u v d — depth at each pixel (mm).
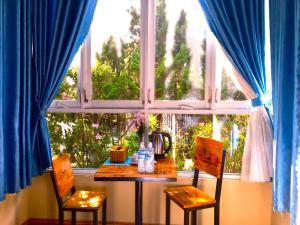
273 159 2375
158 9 2779
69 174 2410
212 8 2504
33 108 2537
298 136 1905
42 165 2598
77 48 2668
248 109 2717
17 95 2236
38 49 2514
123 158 2408
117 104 2842
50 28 2564
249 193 2705
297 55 1900
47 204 2842
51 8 2584
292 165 1961
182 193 2416
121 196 2814
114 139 2861
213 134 2785
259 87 2516
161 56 2795
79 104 2855
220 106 2766
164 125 2820
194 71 2777
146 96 2787
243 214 2715
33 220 2857
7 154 2242
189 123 2805
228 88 2760
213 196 2727
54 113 2885
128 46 2812
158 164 2326
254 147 2486
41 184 2842
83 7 2586
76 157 2902
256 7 2500
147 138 2668
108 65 2840
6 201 2477
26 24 2391
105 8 2820
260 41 2521
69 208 2193
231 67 2598
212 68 2727
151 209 2797
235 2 2525
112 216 2824
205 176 2760
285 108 2129
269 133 2504
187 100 2795
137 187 2281
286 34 2096
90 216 2830
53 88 2592
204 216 2748
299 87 1904
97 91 2861
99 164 2893
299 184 1886
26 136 2412
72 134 2895
